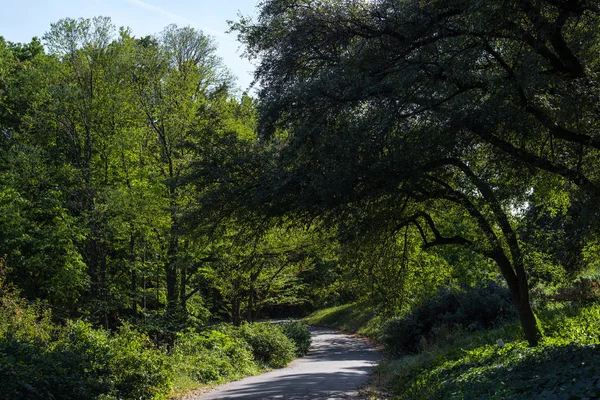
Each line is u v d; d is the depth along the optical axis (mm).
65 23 26172
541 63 9727
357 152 10312
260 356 28469
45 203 25375
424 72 10523
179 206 21891
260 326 31094
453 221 15469
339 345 41250
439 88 10086
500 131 10312
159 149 25469
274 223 14477
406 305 19141
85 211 24422
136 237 25500
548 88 9820
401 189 11742
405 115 10547
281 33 12555
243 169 13883
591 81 9688
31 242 26156
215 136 15203
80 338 14828
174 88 24812
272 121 11844
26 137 26984
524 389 8992
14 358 11508
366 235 13766
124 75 25906
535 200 11844
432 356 19203
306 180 11391
